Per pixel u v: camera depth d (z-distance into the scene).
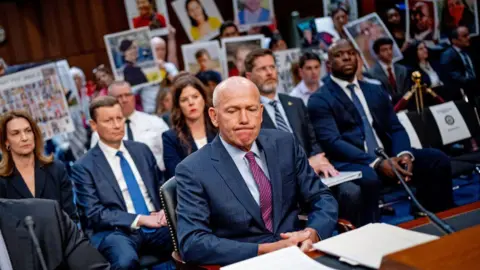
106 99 3.48
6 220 2.24
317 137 4.04
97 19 6.03
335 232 3.81
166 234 3.34
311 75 5.14
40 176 3.43
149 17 5.90
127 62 5.23
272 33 6.08
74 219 3.52
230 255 2.07
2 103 4.36
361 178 3.69
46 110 4.50
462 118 4.58
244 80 2.27
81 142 5.18
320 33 6.09
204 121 3.66
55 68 4.57
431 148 4.18
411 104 5.57
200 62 5.39
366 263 1.61
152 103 5.38
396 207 4.76
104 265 2.31
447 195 3.90
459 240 1.31
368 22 5.72
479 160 4.26
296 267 1.66
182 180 2.29
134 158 3.58
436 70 6.59
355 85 4.12
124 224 3.30
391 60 5.74
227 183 2.29
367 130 4.03
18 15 5.67
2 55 5.62
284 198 2.41
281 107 3.94
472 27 6.79
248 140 2.26
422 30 6.63
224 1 6.46
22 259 2.21
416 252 1.27
